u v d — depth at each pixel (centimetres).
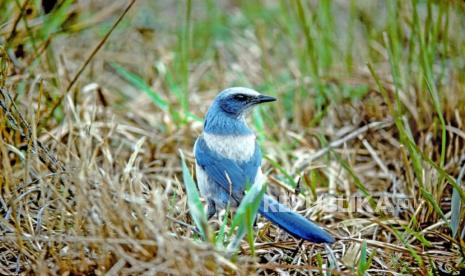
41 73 1262
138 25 1727
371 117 1356
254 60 1667
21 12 1208
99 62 1525
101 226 832
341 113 1409
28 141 998
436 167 998
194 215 884
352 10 1477
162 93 1559
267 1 1838
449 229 1057
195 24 1789
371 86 1385
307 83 1480
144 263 806
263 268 905
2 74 1108
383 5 1630
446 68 1397
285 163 1259
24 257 901
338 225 1067
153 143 1319
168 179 1176
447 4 1226
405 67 1362
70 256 848
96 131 1245
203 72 1627
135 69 1619
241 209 891
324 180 1248
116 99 1495
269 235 1028
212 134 1067
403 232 1067
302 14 1409
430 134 1233
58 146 1077
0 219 900
